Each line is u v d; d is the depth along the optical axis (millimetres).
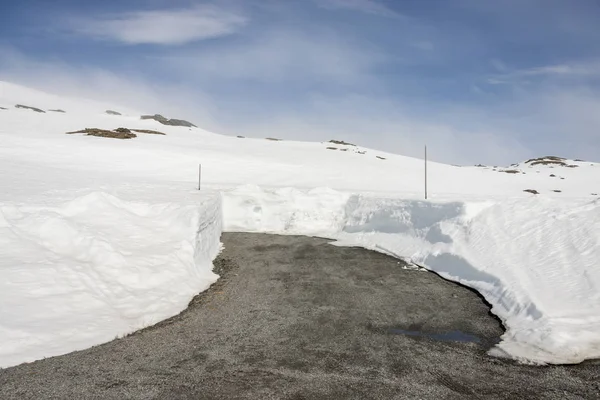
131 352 5699
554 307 7020
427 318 7422
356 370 5359
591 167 68188
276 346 6102
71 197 11516
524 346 6066
